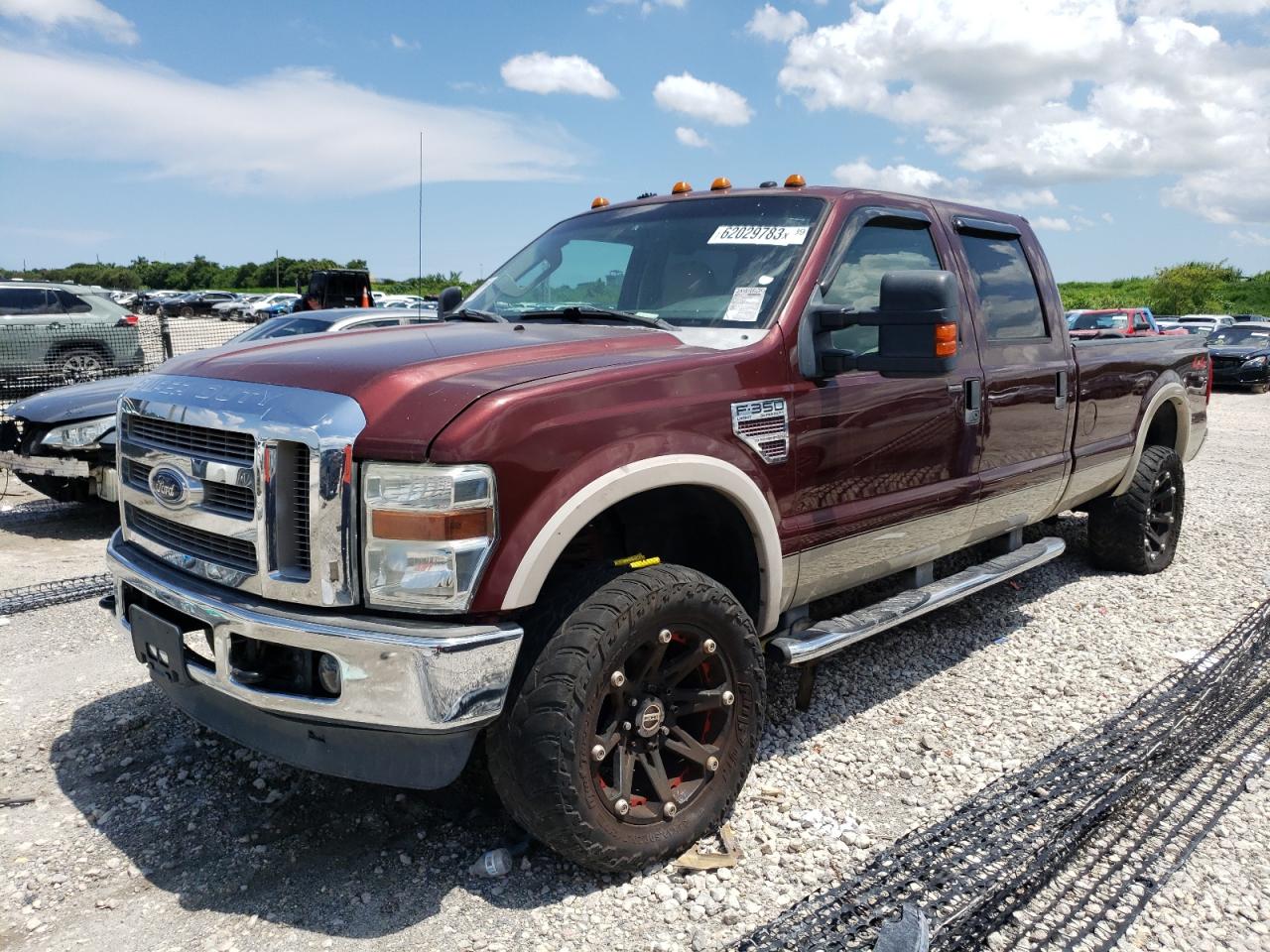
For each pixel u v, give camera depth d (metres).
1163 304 52.09
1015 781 3.20
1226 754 3.46
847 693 4.01
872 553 3.58
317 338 3.12
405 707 2.29
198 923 2.50
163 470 2.74
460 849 2.84
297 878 2.70
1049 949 2.39
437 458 2.30
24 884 2.66
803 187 3.72
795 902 2.56
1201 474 9.73
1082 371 4.77
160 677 2.95
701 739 2.89
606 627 2.48
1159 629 4.84
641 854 2.62
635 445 2.62
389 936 2.45
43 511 7.78
